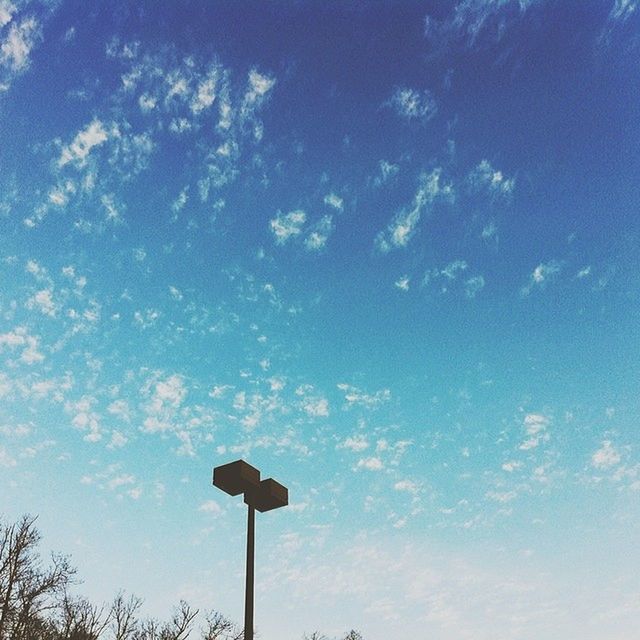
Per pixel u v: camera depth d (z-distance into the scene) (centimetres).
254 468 866
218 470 852
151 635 3362
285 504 866
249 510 842
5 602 2697
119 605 3269
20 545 2841
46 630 2902
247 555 802
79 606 3044
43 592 2841
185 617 3519
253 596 772
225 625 3603
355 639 4203
